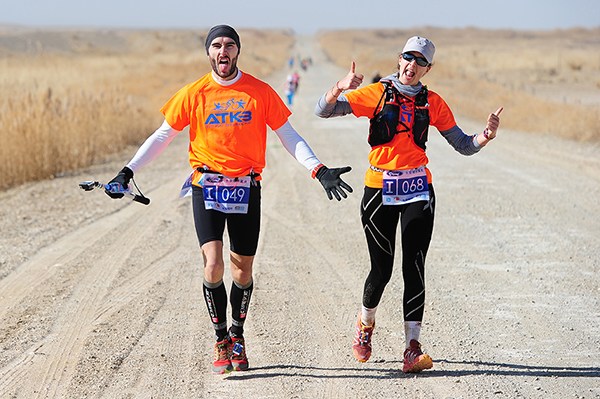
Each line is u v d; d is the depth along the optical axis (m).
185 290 14.91
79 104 37.12
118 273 16.05
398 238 18.95
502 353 11.73
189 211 22.61
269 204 23.59
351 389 10.30
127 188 10.42
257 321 13.17
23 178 28.16
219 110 10.23
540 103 53.75
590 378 10.68
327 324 13.04
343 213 22.31
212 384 10.52
